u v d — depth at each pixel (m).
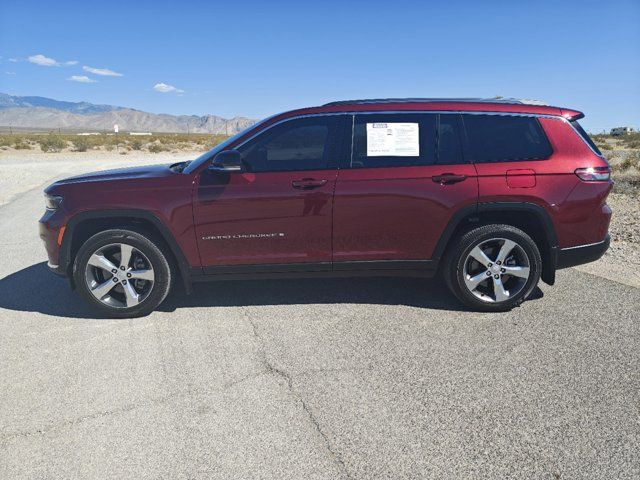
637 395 2.91
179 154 34.81
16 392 3.07
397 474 2.28
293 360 3.41
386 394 2.95
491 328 3.86
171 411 2.83
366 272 4.19
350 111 4.07
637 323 3.90
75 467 2.38
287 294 4.72
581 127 4.17
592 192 4.03
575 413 2.73
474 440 2.52
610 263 5.61
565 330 3.80
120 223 4.18
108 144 43.44
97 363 3.43
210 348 3.62
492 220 4.16
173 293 4.82
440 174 3.96
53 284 5.19
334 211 3.99
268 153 4.07
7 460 2.44
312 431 2.61
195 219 4.01
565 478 2.25
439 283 4.95
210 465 2.36
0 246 6.93
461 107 4.09
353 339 3.71
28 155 33.00
